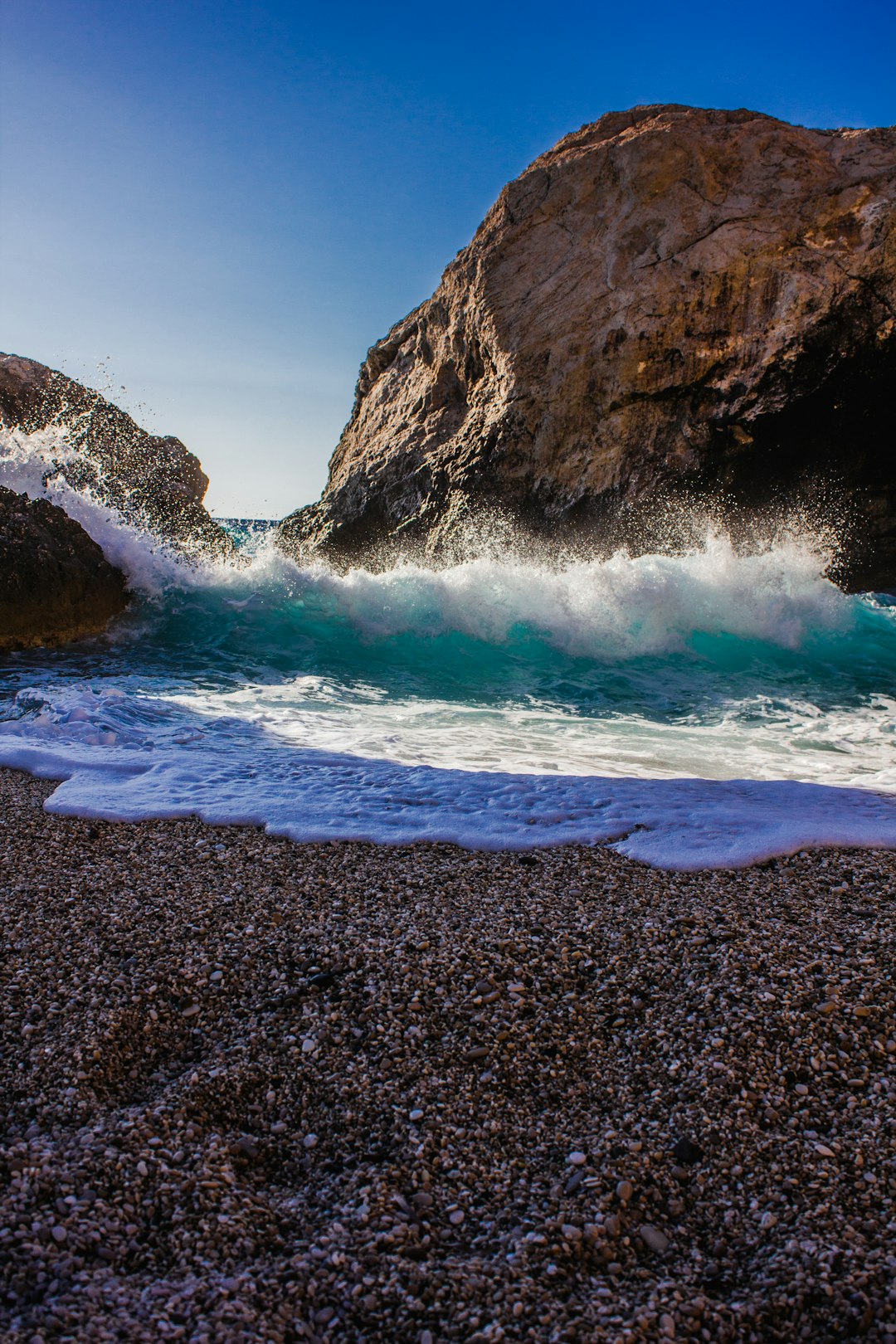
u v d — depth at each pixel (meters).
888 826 3.83
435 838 3.53
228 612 9.92
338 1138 1.81
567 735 6.31
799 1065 2.04
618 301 15.07
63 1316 1.34
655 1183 1.71
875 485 14.61
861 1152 1.78
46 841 3.36
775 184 14.50
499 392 16.52
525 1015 2.23
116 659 8.34
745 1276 1.50
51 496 9.96
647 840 3.56
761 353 13.82
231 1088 1.94
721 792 4.44
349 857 3.30
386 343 21.67
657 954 2.54
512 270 16.53
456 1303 1.42
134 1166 1.68
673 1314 1.42
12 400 13.25
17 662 7.85
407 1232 1.57
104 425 14.15
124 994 2.25
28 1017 2.13
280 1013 2.21
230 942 2.55
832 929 2.72
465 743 5.81
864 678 9.12
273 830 3.59
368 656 9.30
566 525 15.80
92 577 9.14
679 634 10.34
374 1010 2.23
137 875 3.05
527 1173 1.73
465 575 10.85
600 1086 1.99
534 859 3.32
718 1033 2.15
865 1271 1.50
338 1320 1.39
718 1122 1.87
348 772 4.61
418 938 2.60
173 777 4.33
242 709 6.61
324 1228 1.58
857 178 13.98
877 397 13.62
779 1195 1.68
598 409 15.30
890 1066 2.04
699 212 14.69
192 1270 1.46
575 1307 1.43
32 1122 1.78
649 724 6.94
